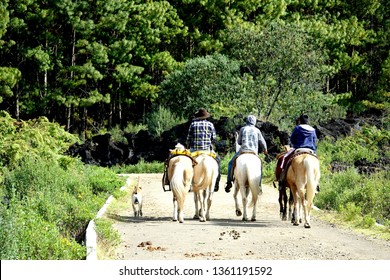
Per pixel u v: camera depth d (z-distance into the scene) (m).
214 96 40.50
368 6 58.00
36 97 44.97
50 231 11.03
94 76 43.81
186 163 15.39
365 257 11.28
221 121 35.41
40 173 17.72
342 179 22.69
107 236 11.84
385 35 57.34
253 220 16.28
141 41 47.75
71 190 18.14
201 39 50.41
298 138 15.55
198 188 15.89
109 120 48.88
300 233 14.05
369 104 51.97
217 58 42.78
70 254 10.36
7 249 9.36
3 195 14.80
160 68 49.00
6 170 18.62
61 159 21.95
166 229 14.38
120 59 46.22
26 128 23.33
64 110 48.09
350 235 14.16
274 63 38.09
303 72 38.25
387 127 40.16
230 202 20.66
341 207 17.61
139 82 46.44
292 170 15.18
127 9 46.12
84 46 46.47
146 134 36.88
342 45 55.16
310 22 52.41
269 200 21.25
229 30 44.12
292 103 38.12
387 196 18.91
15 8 43.25
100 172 23.33
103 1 44.16
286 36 38.47
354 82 57.75
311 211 18.64
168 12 49.66
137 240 12.80
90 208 16.38
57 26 46.66
